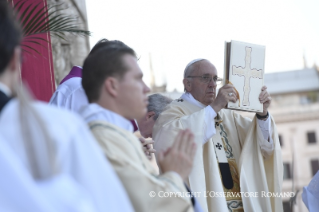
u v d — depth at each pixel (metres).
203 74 5.11
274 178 5.12
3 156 1.27
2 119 1.38
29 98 1.38
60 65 9.41
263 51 4.86
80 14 10.81
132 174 2.22
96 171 1.50
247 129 5.26
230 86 4.71
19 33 1.60
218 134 5.12
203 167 4.48
